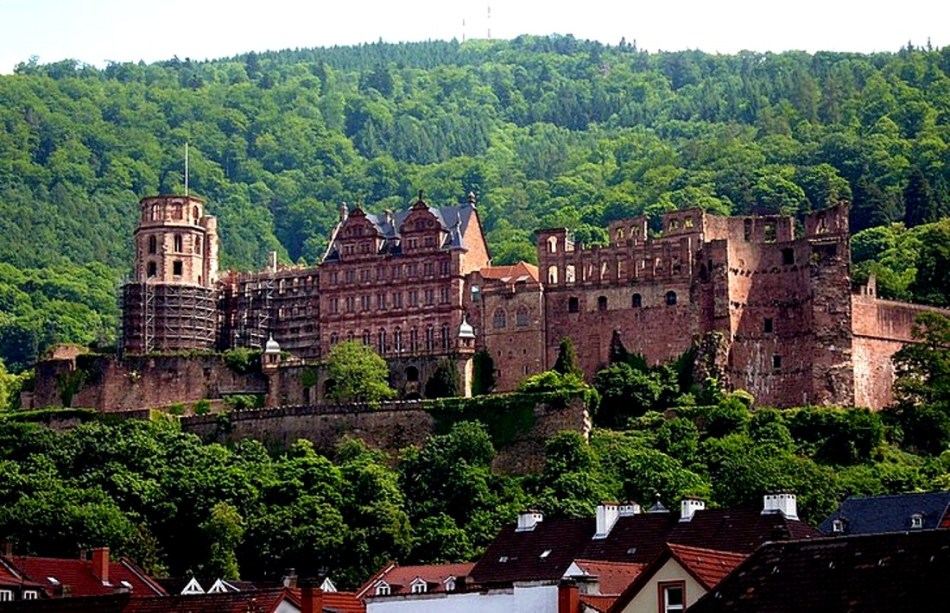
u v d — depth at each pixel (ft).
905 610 312.50
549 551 577.43
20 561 646.74
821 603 321.32
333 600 462.60
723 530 545.85
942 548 320.50
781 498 549.13
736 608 327.67
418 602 395.55
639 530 564.30
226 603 433.07
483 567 582.76
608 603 389.39
